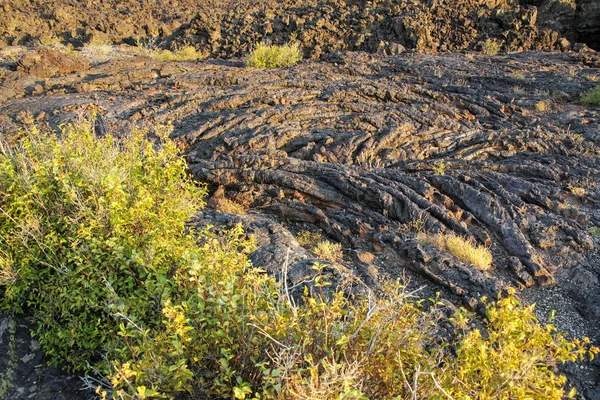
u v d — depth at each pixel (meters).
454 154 8.86
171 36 20.91
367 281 5.58
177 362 3.02
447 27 17.36
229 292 3.30
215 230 6.18
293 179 7.67
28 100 10.93
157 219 4.60
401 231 6.62
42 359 4.37
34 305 4.69
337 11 18.72
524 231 6.56
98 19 24.50
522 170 8.15
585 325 5.23
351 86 11.36
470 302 5.27
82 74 12.93
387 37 17.16
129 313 4.02
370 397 3.12
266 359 3.24
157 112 10.19
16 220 4.72
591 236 6.50
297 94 10.74
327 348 3.07
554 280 5.80
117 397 3.24
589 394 4.43
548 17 17.98
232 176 8.01
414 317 3.46
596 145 9.13
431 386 2.97
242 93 10.81
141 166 5.27
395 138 9.08
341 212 7.24
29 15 24.83
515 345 2.89
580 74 13.14
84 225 4.52
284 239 6.16
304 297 3.43
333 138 9.02
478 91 11.84
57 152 4.85
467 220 6.83
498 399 2.79
